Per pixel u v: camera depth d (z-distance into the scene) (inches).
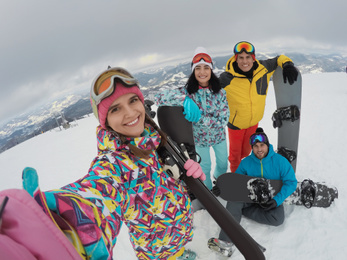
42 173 208.8
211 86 71.1
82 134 385.7
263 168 74.6
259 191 69.8
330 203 74.0
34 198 15.7
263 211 71.2
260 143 70.6
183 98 54.9
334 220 69.3
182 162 38.2
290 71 75.4
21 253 12.5
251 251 38.4
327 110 195.2
